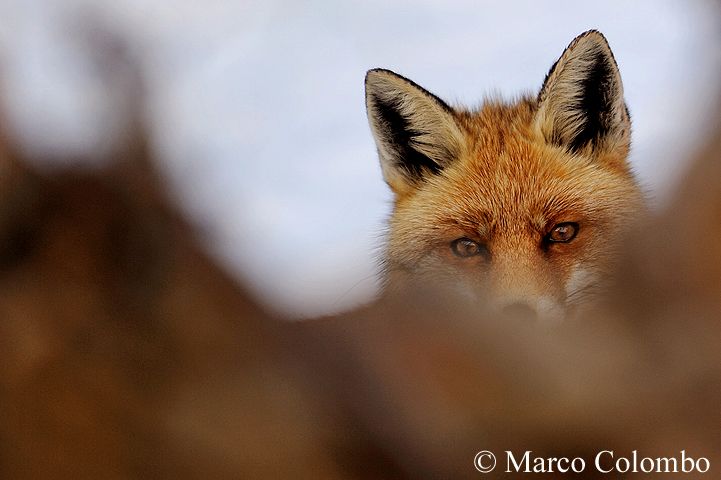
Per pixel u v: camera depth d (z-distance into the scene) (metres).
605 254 5.54
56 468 1.67
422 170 6.35
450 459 1.87
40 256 1.73
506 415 1.89
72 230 1.74
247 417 1.79
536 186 5.72
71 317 1.73
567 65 5.91
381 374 1.91
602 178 5.76
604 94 5.93
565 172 5.78
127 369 1.74
